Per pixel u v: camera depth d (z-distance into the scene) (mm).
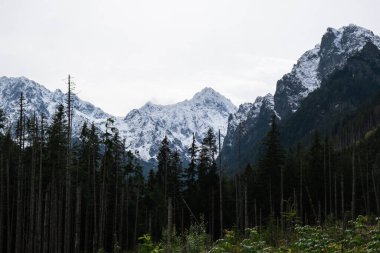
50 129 47156
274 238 24203
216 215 65562
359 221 19141
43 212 55031
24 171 52969
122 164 58875
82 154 55938
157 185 65812
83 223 61188
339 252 16234
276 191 65188
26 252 50938
